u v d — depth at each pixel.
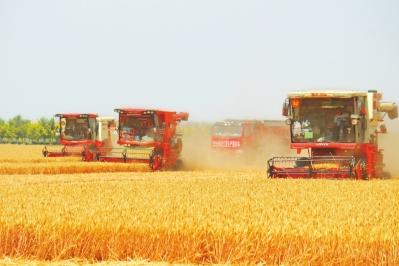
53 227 40.41
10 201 51.09
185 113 134.88
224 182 73.88
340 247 37.12
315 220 41.19
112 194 58.72
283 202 51.69
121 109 123.44
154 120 123.75
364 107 87.31
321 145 87.56
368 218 42.03
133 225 40.03
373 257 36.69
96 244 40.00
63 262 39.31
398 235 36.66
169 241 39.50
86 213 43.66
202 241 39.03
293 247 37.81
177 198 53.91
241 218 42.03
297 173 80.38
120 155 127.62
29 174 105.75
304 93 87.56
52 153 139.75
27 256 40.47
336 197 56.22
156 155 120.62
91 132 142.88
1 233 40.78
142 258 39.53
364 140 89.19
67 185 69.31
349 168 79.00
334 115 88.31
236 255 38.38
